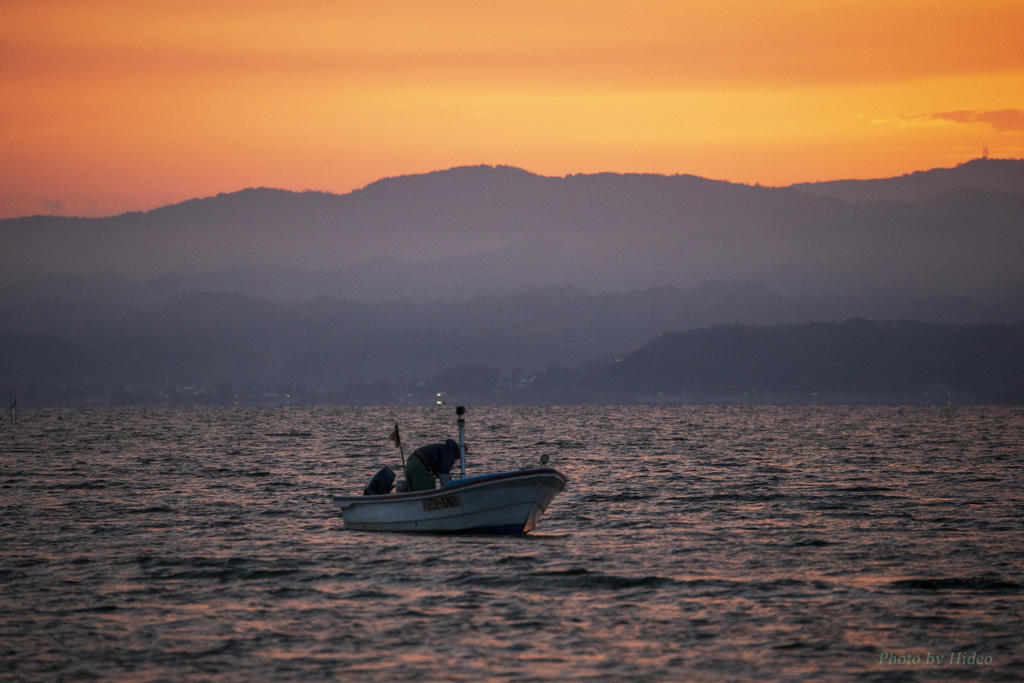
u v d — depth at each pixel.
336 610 72.06
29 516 112.81
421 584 79.12
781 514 113.75
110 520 109.81
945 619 69.56
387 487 104.50
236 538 98.38
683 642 65.12
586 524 106.88
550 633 66.94
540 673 60.00
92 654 63.12
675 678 59.25
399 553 90.50
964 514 113.25
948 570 83.44
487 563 86.19
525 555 89.44
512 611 71.69
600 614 71.00
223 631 67.50
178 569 84.50
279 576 81.88
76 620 69.88
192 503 123.75
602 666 61.06
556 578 80.88
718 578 80.75
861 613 71.06
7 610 72.19
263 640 65.69
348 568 84.56
